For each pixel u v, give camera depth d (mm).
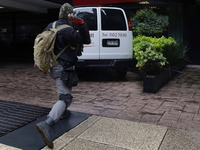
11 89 5281
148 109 3904
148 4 9609
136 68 7117
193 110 3855
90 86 5625
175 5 9375
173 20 9594
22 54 14141
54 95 4820
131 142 2672
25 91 5125
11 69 8469
